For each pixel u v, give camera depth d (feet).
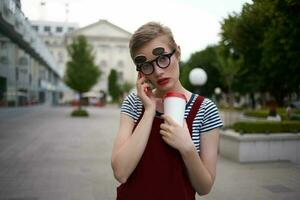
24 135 43.98
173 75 5.04
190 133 5.00
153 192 4.73
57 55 224.94
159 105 5.06
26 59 69.82
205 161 5.07
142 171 4.78
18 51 59.21
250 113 77.15
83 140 39.55
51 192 17.87
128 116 5.28
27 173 22.16
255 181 20.16
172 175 4.76
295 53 28.40
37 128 53.26
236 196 17.21
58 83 183.32
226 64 89.92
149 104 4.85
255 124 27.12
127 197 4.80
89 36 256.93
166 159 4.78
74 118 79.41
